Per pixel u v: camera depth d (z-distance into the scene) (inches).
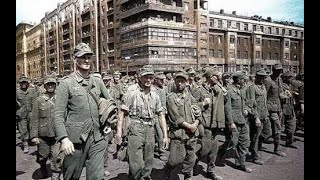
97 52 452.4
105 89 130.0
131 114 146.0
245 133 199.2
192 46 454.6
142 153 146.2
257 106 217.8
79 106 116.9
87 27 400.2
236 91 198.5
